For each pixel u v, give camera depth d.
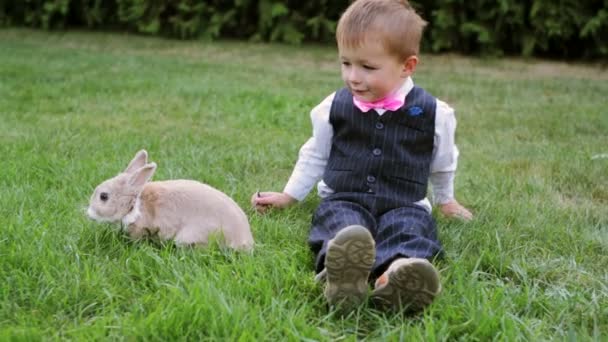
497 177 4.06
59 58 8.58
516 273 2.66
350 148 2.95
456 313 2.25
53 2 11.33
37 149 4.23
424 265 2.15
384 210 2.84
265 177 3.93
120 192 2.70
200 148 4.43
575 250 2.94
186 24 10.83
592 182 4.04
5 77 7.03
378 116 2.90
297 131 5.19
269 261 2.60
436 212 3.32
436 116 2.92
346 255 2.17
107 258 2.59
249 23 11.20
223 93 6.56
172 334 2.06
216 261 2.54
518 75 8.52
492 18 9.66
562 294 2.46
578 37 9.65
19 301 2.29
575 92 7.31
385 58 2.79
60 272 2.43
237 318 2.09
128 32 11.48
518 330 2.15
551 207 3.53
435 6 9.95
